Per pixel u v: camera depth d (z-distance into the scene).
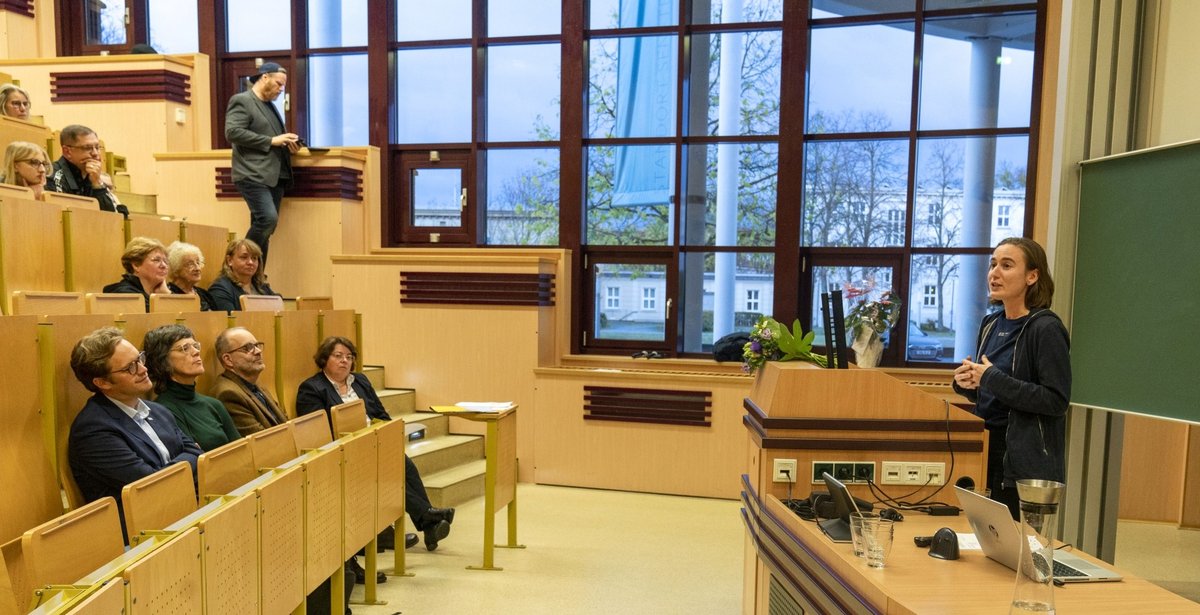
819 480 2.49
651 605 3.52
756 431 2.62
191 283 4.09
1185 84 3.36
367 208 6.34
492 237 6.55
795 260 5.88
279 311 4.10
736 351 5.55
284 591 2.46
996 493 2.52
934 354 5.81
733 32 6.04
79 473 2.52
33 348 2.46
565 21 6.18
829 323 2.77
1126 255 3.14
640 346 6.27
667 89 6.16
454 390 5.88
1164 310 2.97
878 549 1.88
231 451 2.57
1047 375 2.29
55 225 3.74
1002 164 5.65
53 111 6.54
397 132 6.68
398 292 5.94
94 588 1.54
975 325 5.73
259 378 3.91
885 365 5.85
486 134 6.52
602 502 5.30
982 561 1.95
